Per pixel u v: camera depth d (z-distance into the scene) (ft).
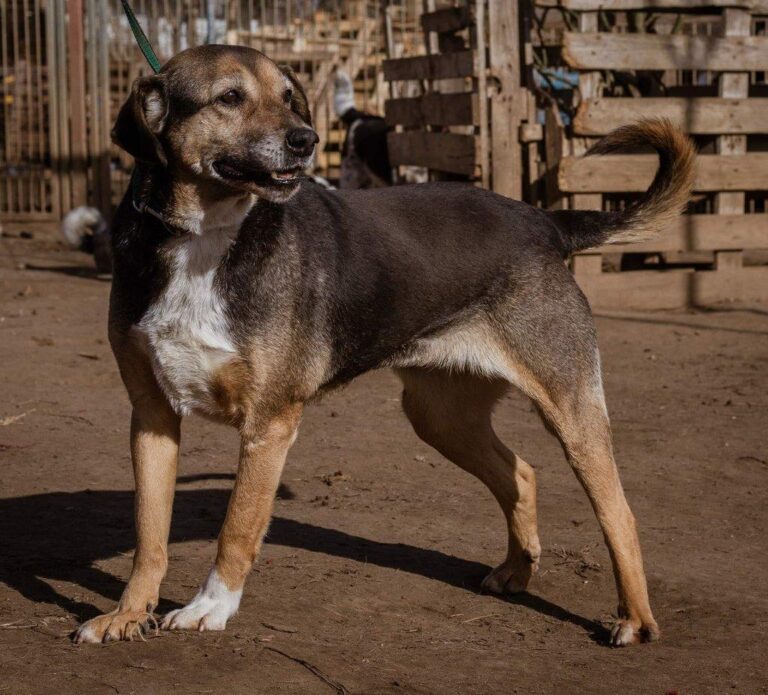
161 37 52.80
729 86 34.96
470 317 14.40
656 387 25.84
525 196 35.76
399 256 13.96
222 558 12.94
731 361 28.25
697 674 12.29
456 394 15.14
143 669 11.64
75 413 23.07
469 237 14.35
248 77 12.84
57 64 50.14
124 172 53.83
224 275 12.64
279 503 18.19
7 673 11.42
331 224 13.65
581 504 18.35
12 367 26.63
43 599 13.78
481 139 34.94
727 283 35.65
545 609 14.55
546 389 14.16
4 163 53.36
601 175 33.78
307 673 11.73
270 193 12.62
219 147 12.62
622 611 13.57
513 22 34.47
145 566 13.00
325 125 54.85
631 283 34.91
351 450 21.16
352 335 13.70
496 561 16.02
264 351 12.78
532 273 14.34
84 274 41.32
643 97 36.76
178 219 12.53
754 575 15.40
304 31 56.75
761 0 34.60
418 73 39.34
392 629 13.42
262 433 12.98
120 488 18.67
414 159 40.04
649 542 16.65
